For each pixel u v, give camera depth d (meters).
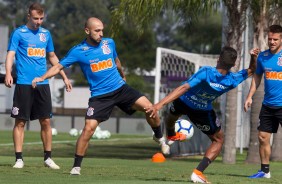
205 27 116.38
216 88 28.02
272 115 33.50
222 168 41.28
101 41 30.62
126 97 30.77
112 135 106.44
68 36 178.75
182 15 49.56
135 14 48.41
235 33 48.38
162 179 30.08
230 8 48.12
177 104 29.19
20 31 34.81
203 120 29.00
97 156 57.34
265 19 48.59
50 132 35.62
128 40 156.62
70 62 30.53
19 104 35.00
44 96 35.34
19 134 35.31
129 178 30.34
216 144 29.20
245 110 33.66
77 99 161.38
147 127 119.44
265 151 33.75
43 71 35.31
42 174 31.34
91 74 30.62
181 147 59.91
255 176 33.72
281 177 34.38
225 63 27.80
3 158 45.00
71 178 29.53
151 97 144.00
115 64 31.09
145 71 163.00
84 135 30.70
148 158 54.78
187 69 69.50
